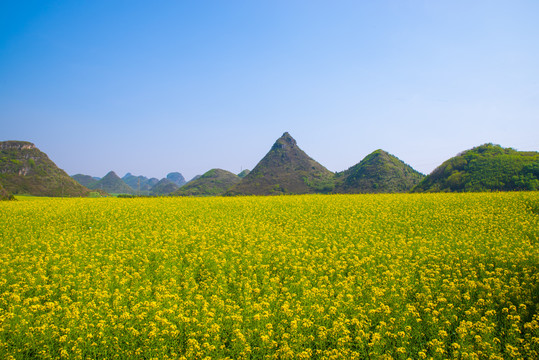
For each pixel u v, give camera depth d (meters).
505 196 37.31
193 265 16.53
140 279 14.64
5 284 13.44
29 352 9.54
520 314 10.95
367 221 25.59
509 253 16.75
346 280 13.79
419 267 15.77
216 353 9.40
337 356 9.00
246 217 28.98
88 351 9.51
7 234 22.55
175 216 29.61
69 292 13.30
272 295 12.35
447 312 11.12
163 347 9.30
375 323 10.97
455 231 22.88
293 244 20.00
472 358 8.75
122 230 24.16
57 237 21.59
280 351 9.29
